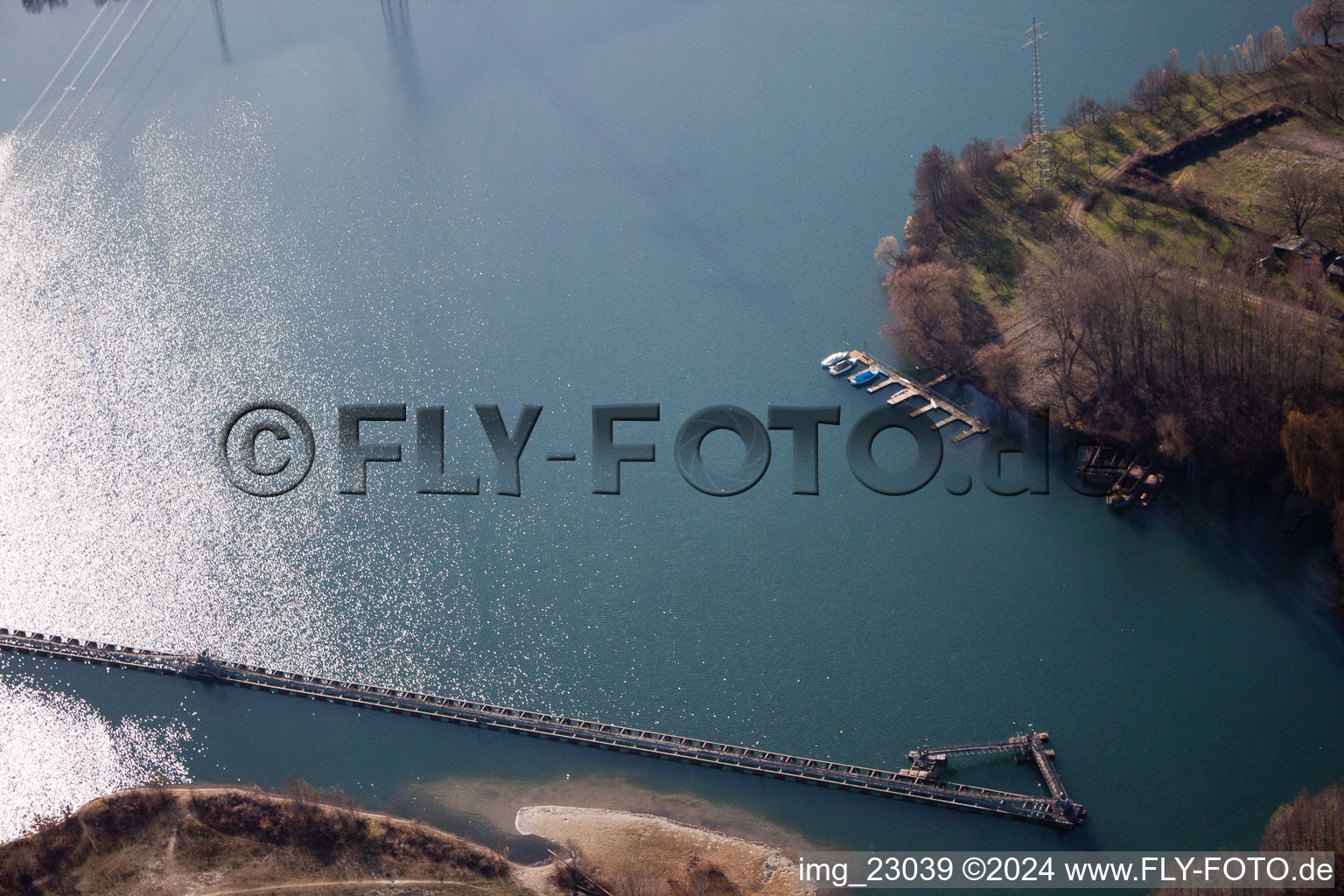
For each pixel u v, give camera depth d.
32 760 167.25
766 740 165.12
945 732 164.62
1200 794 153.50
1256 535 192.12
